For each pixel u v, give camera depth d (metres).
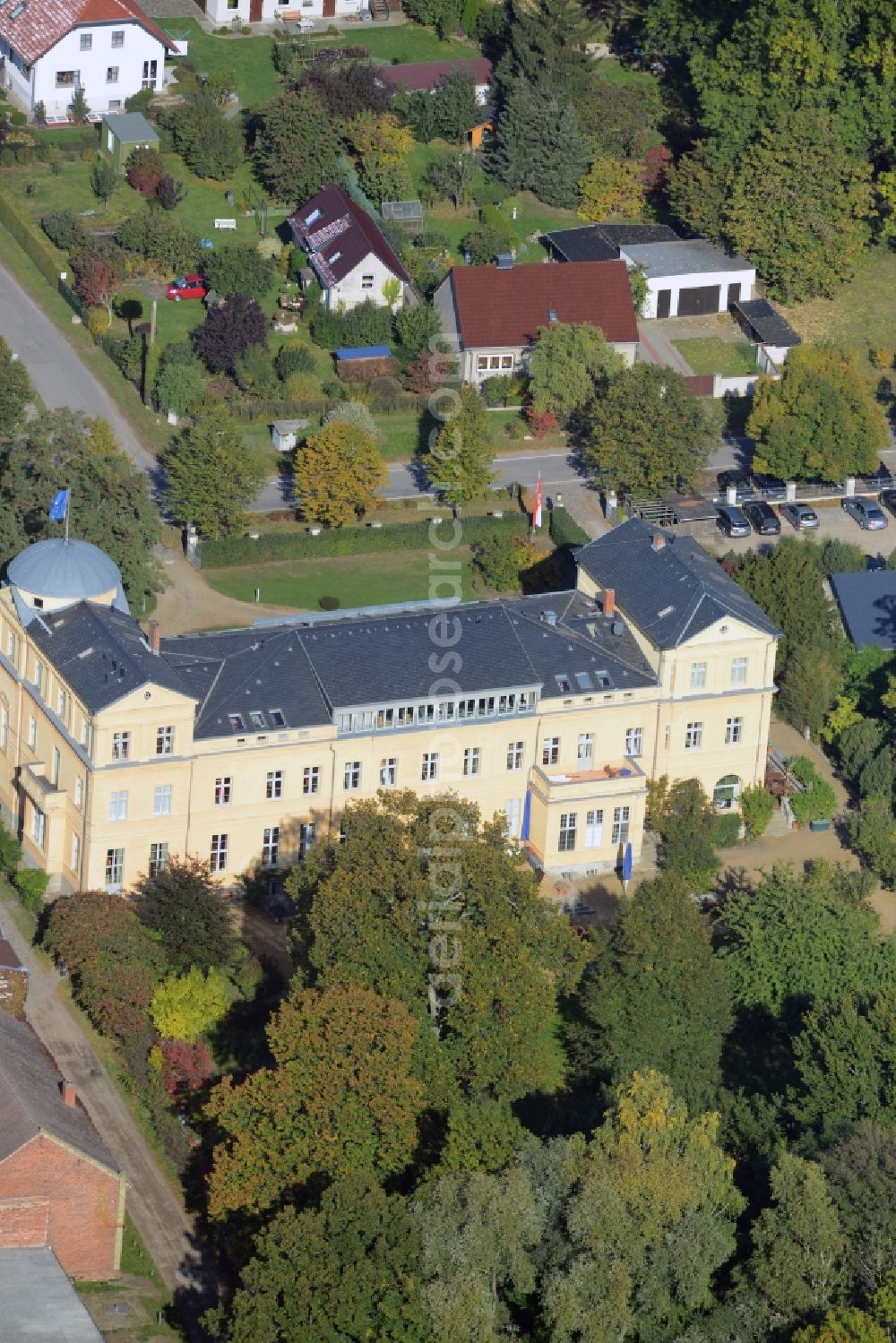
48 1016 179.50
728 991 178.25
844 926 186.12
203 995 176.38
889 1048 170.25
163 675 187.88
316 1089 159.00
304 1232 147.25
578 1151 156.62
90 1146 157.50
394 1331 145.50
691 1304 151.00
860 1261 153.50
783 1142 164.38
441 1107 165.38
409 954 168.00
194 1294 157.62
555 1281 149.00
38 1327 145.38
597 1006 175.12
